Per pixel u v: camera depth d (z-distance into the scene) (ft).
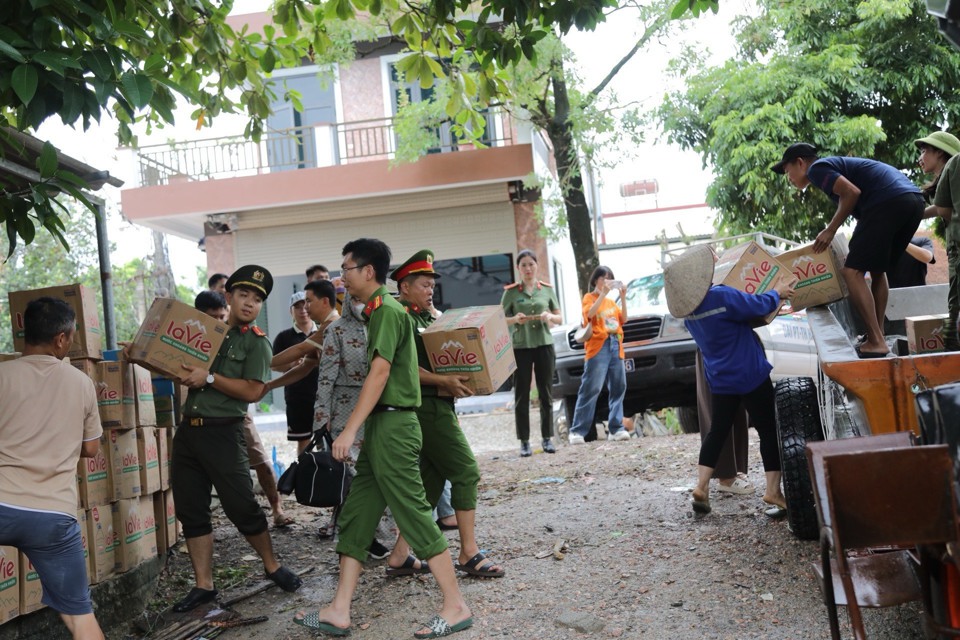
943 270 42.50
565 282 77.41
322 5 22.34
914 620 13.66
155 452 19.72
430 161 55.83
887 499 8.81
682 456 27.78
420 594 17.03
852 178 17.12
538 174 57.88
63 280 62.28
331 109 62.69
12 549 14.49
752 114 46.11
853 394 11.71
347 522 15.37
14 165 18.35
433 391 17.12
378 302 14.93
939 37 46.75
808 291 17.80
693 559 17.47
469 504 17.52
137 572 18.31
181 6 19.94
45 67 12.21
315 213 59.62
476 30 18.85
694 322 19.16
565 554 18.72
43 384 13.48
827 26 49.01
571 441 33.53
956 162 15.74
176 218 59.31
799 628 13.91
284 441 47.91
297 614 16.58
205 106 22.50
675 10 19.04
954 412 9.16
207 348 17.22
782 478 19.13
